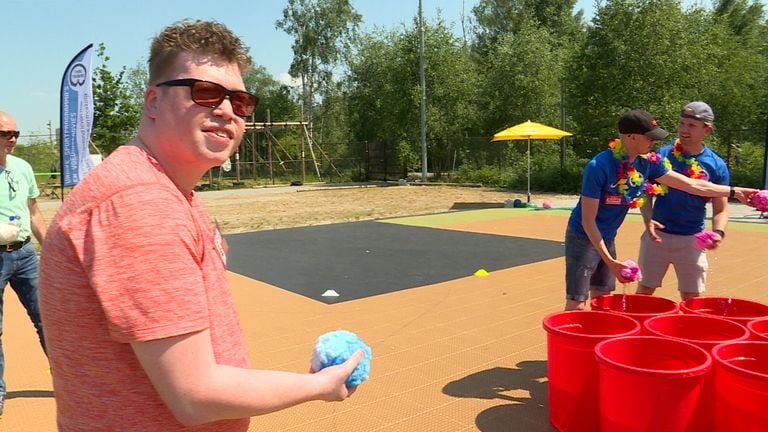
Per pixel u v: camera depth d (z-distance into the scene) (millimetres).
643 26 19766
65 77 8188
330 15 43156
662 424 2502
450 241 10445
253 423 3447
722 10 38906
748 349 2779
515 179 22906
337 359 1403
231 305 1390
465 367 4320
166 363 1102
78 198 1187
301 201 20344
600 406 2762
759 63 25469
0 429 3451
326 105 45062
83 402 1184
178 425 1211
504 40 30609
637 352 2893
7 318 5980
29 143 26688
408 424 3420
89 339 1161
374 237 11094
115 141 25797
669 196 4258
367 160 31234
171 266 1125
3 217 3812
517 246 9773
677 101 19219
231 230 12625
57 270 1170
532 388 3920
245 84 1439
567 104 22859
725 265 7816
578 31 42875
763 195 3750
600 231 3855
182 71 1280
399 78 28703
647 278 4477
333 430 3359
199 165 1333
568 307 3971
